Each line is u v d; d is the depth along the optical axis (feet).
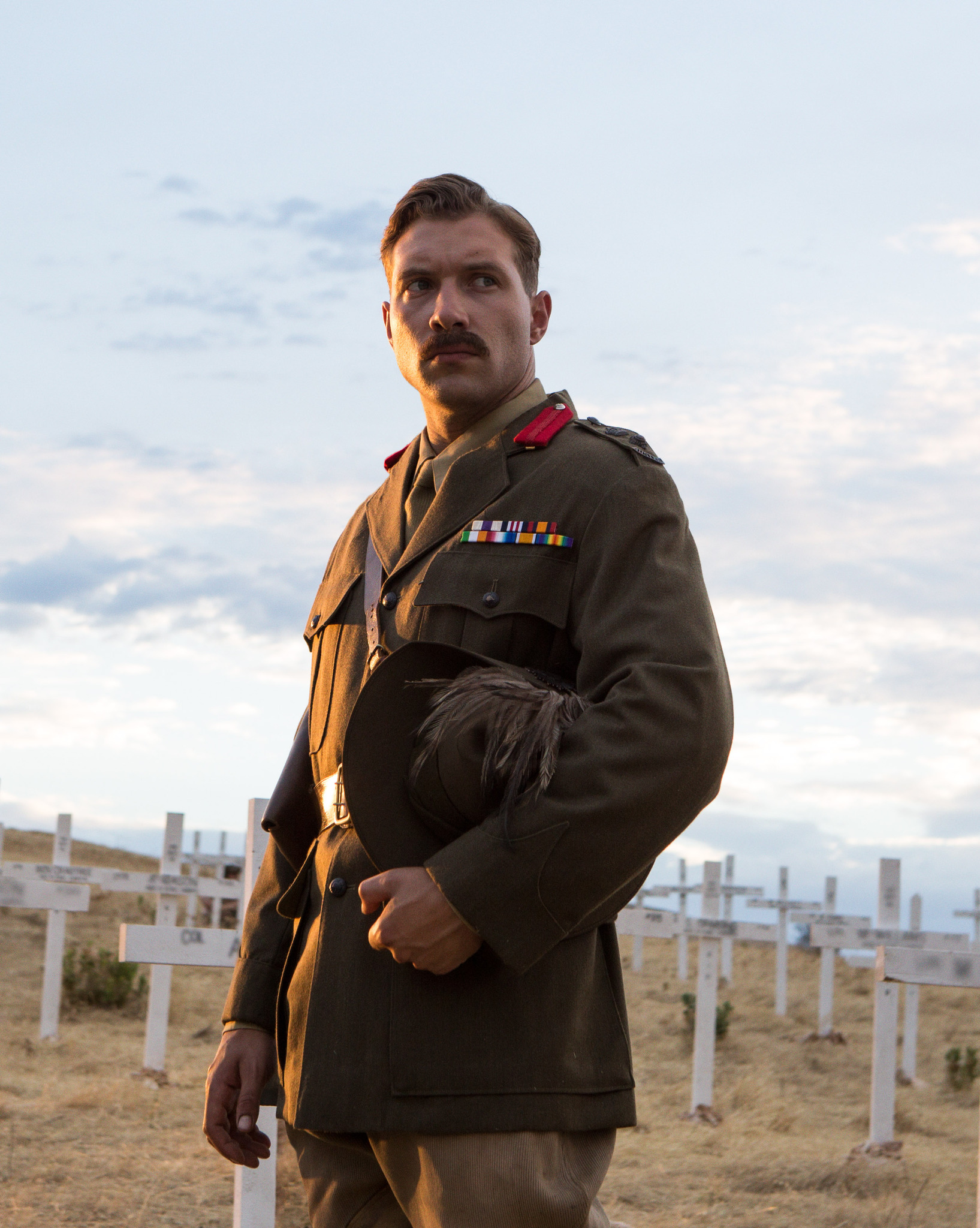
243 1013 6.75
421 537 6.19
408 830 5.45
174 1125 22.17
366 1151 5.82
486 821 5.12
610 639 5.41
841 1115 29.25
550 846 4.97
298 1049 5.82
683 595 5.51
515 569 5.79
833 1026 44.29
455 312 6.25
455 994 5.38
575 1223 5.27
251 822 14.69
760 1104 28.12
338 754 6.20
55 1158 19.26
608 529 5.68
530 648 5.76
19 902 27.53
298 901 6.35
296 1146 6.38
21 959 44.04
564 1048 5.44
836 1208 18.98
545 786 5.06
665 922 27.37
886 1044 23.22
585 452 6.01
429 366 6.39
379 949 5.54
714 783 5.29
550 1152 5.32
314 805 6.87
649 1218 18.26
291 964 6.27
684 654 5.28
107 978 37.86
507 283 6.47
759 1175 20.80
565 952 5.55
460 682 5.28
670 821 5.12
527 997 5.41
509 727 5.13
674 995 50.55
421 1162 5.30
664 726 5.08
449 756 5.26
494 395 6.44
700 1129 25.32
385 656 6.09
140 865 89.81
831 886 50.06
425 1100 5.25
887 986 23.34
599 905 5.15
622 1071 5.73
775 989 54.65
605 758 5.02
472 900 4.97
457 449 6.46
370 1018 5.46
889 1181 20.71
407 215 6.58
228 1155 6.67
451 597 5.86
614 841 5.00
